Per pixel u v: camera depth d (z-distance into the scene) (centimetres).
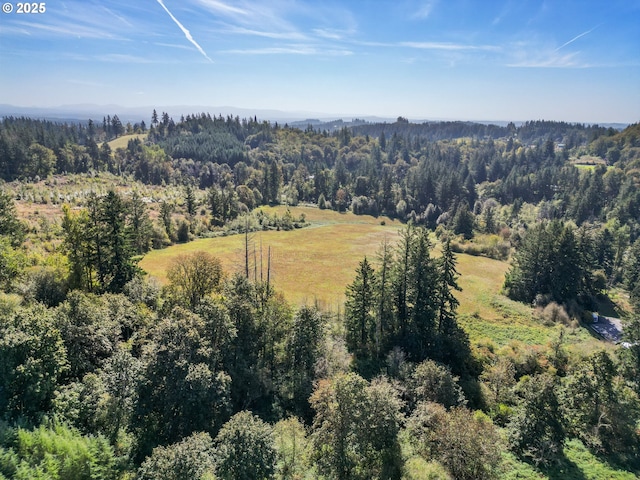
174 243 9788
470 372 4656
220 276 4934
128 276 4806
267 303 4266
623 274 9025
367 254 9825
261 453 2352
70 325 2873
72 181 15588
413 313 5028
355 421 2830
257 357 3944
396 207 15850
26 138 17550
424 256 5031
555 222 7675
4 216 5900
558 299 7119
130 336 3550
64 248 4650
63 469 2012
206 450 2323
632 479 3027
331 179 18362
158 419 2859
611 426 3409
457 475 2827
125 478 2209
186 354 2972
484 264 9306
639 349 4416
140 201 8888
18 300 3266
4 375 2297
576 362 4656
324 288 7288
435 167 18688
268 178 16712
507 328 6053
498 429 3506
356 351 4762
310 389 3756
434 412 3228
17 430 2081
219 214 11988
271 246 10250
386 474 2767
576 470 3081
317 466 2772
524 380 4188
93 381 2597
